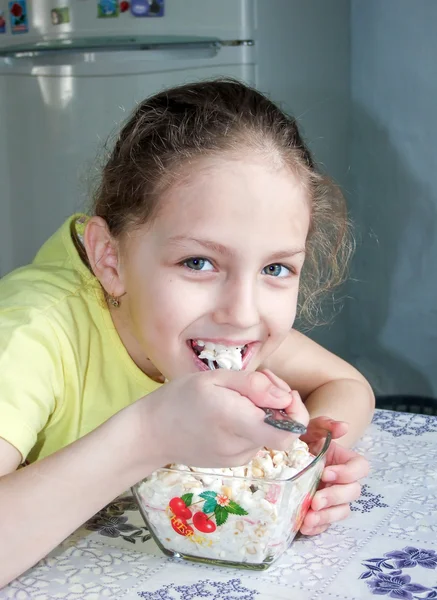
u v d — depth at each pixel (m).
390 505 0.91
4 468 0.85
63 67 2.37
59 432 1.06
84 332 1.05
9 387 0.90
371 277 2.76
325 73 2.50
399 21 2.58
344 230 1.24
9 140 2.51
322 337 2.62
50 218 2.51
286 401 0.75
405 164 2.65
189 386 0.76
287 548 0.81
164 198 0.89
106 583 0.76
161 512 0.78
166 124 0.95
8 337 0.94
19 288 1.06
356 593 0.73
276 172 0.89
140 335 0.96
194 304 0.89
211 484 0.77
